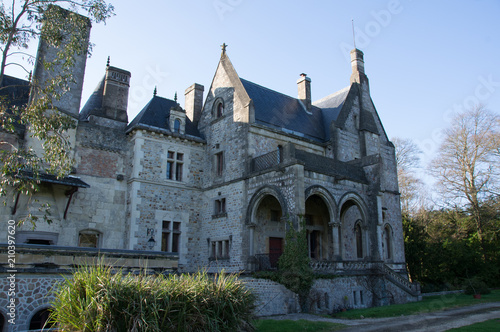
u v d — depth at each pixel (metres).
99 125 21.00
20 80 21.08
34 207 17.05
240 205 20.34
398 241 25.66
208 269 21.45
